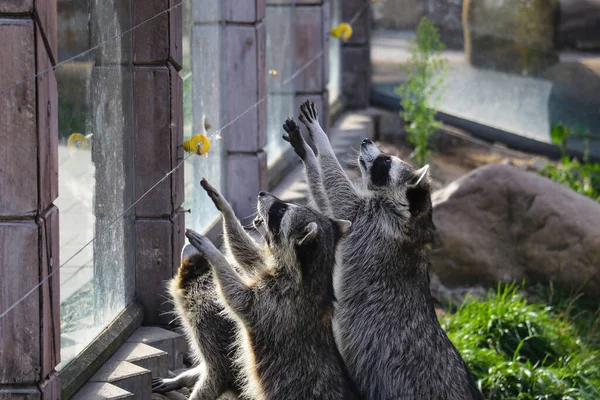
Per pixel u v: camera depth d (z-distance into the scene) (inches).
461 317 339.3
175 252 257.8
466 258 383.9
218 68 325.4
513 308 336.2
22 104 168.9
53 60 177.3
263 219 209.5
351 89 609.6
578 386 305.3
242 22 330.3
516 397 294.5
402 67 568.4
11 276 174.4
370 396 227.9
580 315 371.6
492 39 618.5
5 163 171.0
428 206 237.3
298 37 467.5
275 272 205.2
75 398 202.8
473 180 394.6
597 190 529.0
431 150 607.5
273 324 201.9
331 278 208.2
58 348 185.6
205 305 217.5
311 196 256.4
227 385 218.5
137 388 217.8
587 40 609.6
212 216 322.3
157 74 249.0
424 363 223.6
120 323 240.2
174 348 247.6
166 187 252.8
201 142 246.8
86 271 220.1
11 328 175.6
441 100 626.5
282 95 430.0
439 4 615.5
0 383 177.3
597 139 592.7
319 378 200.5
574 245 378.9
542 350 327.6
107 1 230.7
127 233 250.4
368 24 603.2
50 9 173.9
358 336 231.6
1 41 166.4
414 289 232.4
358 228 242.5
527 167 563.5
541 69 616.7
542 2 609.3
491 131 624.1
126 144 248.1
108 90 233.5
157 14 245.3
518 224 389.4
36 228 173.3
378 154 246.8
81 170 216.1
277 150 423.5
